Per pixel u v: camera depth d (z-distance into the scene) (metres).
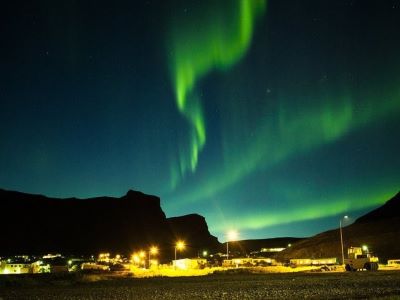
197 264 112.75
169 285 54.16
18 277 67.00
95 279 66.88
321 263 113.00
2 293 46.62
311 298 35.44
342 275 65.44
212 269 103.69
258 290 43.91
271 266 108.38
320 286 46.44
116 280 66.44
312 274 71.19
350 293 38.78
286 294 39.19
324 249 136.62
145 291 46.25
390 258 115.44
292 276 67.19
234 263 120.19
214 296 39.34
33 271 102.88
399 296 33.28
